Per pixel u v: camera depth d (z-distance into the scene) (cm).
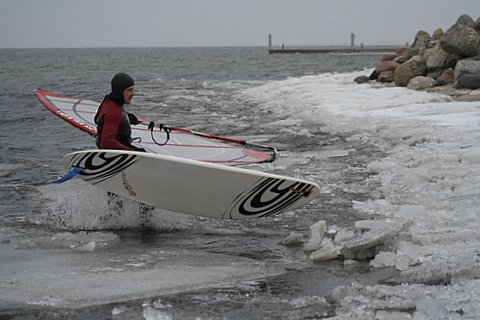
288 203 708
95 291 520
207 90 2908
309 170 1042
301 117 1711
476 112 1470
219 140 998
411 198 825
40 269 580
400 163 1037
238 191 680
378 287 506
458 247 605
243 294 516
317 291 524
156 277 558
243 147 985
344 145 1277
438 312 450
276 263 604
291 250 649
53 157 1209
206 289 529
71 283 541
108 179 711
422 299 479
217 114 1919
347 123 1480
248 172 658
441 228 669
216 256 628
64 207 806
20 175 1038
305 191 693
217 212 715
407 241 642
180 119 1789
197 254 636
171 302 498
